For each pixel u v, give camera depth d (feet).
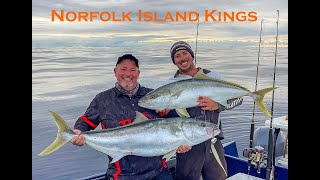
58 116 7.44
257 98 8.20
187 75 9.25
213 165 9.46
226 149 11.03
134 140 7.68
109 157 8.26
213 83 8.19
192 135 7.79
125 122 8.18
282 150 10.11
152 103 8.08
